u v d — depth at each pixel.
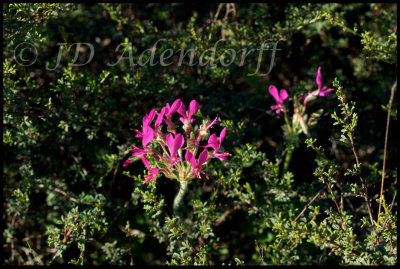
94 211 3.02
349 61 4.04
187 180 2.70
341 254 2.69
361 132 3.87
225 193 3.10
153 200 2.81
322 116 3.65
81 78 3.48
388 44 3.21
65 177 3.74
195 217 3.41
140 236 3.37
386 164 3.72
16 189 3.52
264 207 3.12
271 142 3.93
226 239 3.47
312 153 3.77
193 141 2.58
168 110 2.58
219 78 3.66
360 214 3.35
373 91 3.89
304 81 4.08
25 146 3.25
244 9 4.11
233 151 3.45
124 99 3.93
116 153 3.73
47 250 3.57
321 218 3.19
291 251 2.91
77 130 3.38
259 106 4.04
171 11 4.23
